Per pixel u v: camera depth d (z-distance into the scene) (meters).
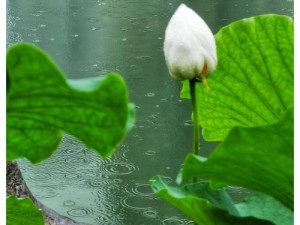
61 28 9.69
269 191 1.27
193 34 1.41
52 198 5.35
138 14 10.28
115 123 1.01
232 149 1.19
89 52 8.78
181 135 6.45
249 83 1.65
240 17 9.87
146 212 5.15
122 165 5.93
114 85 0.96
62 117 1.04
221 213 1.30
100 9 10.62
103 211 5.16
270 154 1.19
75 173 5.80
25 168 5.90
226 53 1.64
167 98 7.30
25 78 0.98
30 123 1.09
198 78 1.43
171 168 5.86
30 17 10.19
